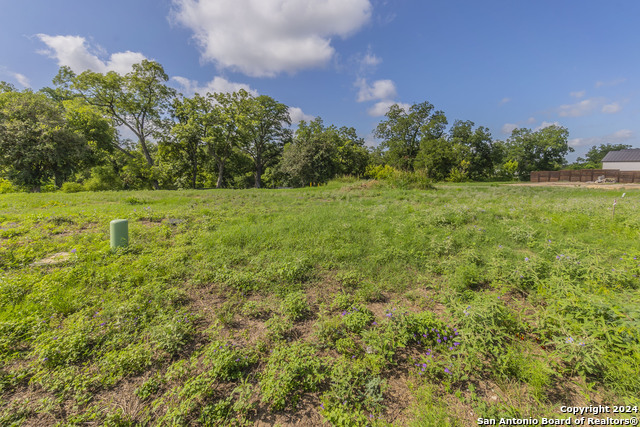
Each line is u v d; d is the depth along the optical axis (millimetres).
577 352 2299
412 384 2283
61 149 22594
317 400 2166
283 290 3795
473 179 46562
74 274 3998
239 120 33156
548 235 5883
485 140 46938
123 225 5172
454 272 4227
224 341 2688
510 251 4953
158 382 2256
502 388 2219
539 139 50750
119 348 2631
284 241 5633
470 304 3158
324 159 31734
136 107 30578
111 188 24219
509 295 3637
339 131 44406
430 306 3439
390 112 43875
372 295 3678
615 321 2492
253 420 1999
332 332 2893
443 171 39188
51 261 4555
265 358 2564
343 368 2324
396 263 4625
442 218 7406
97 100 29750
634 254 4520
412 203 11492
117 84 28891
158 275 4133
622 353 2256
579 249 4984
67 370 2279
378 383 2189
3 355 2455
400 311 2957
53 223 6863
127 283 3771
